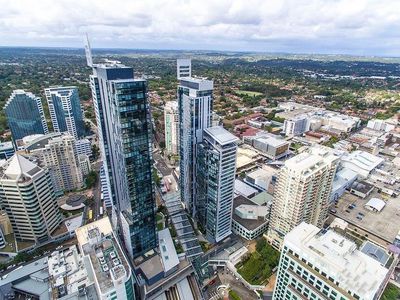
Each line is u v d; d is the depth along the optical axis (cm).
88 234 14538
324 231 13038
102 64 15188
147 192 15850
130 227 15875
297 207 17200
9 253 18462
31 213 18325
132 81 12825
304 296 11769
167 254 17388
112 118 14338
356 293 10006
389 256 17388
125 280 12325
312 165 17312
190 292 16238
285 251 12425
